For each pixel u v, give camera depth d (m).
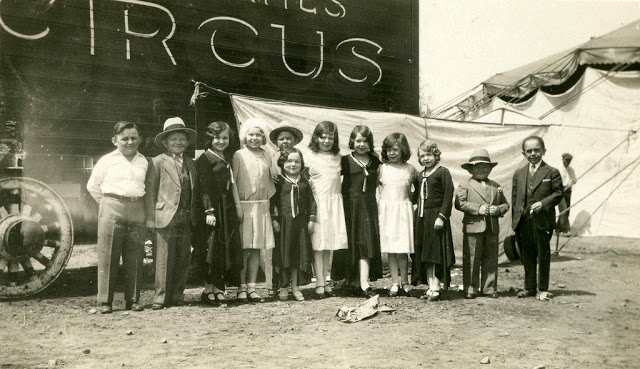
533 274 6.21
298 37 9.05
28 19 6.77
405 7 10.27
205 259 5.59
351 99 9.57
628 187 11.07
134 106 7.48
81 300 5.77
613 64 10.97
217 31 8.23
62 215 5.93
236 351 3.94
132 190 5.36
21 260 5.68
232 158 5.94
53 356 3.79
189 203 5.61
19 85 6.68
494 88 12.92
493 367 3.58
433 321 4.99
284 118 7.40
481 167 6.28
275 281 6.07
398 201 6.21
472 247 6.18
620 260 9.40
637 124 10.86
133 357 3.76
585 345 4.16
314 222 6.02
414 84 10.28
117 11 7.39
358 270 6.21
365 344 4.16
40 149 6.73
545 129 9.05
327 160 6.18
